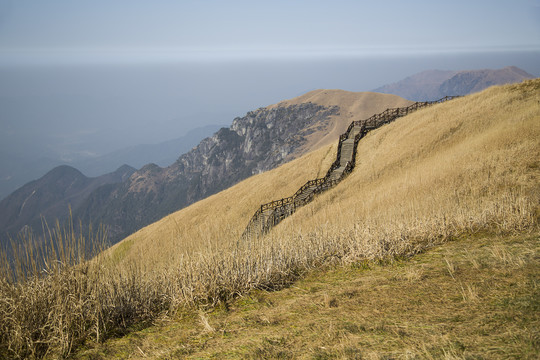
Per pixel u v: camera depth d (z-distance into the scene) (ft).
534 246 18.79
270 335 12.46
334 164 123.03
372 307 13.87
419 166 82.99
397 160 97.30
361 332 11.91
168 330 14.21
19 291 13.93
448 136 96.68
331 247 24.45
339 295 15.61
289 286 18.62
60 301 13.85
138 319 15.55
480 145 68.03
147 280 17.81
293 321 13.57
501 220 25.44
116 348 12.96
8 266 14.10
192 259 18.66
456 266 17.39
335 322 12.88
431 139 98.02
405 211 34.53
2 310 13.37
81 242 15.42
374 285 16.47
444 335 11.05
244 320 14.32
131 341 13.46
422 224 27.35
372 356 10.29
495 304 12.62
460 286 14.74
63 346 12.79
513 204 27.78
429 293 14.49
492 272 15.80
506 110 94.53
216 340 12.77
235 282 17.92
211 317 15.07
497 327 11.08
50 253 14.70
